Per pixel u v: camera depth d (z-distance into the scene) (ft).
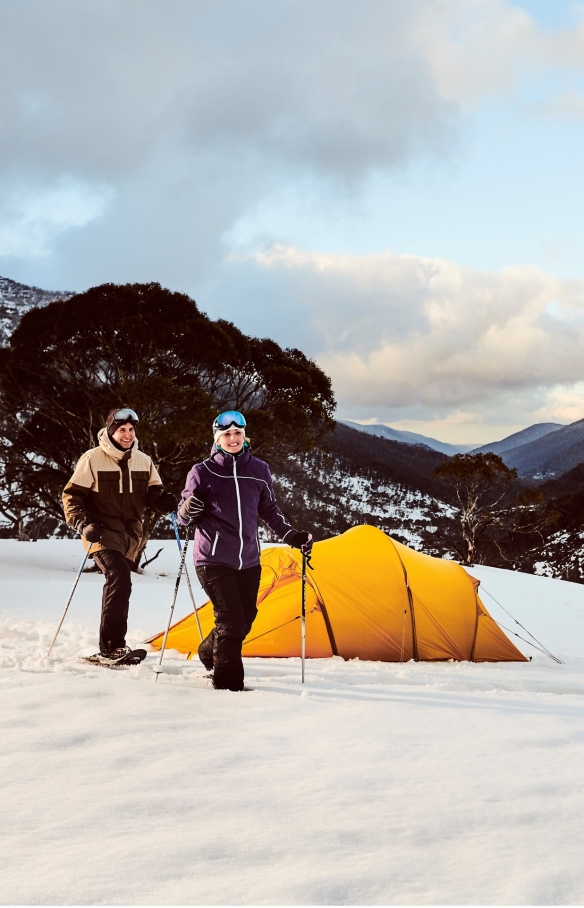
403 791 8.48
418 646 27.55
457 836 7.07
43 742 10.16
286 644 26.30
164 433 74.90
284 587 27.43
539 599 65.46
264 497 17.63
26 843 6.71
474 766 9.73
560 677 24.71
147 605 44.73
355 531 30.45
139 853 6.48
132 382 79.10
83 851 6.52
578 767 9.85
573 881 6.03
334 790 8.45
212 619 25.20
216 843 6.73
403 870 6.21
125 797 7.99
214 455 17.30
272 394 94.32
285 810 7.71
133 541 19.71
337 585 27.76
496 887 5.90
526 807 7.96
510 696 17.25
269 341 99.09
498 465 133.69
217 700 13.51
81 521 18.97
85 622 31.78
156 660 20.56
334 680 18.72
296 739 10.98
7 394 94.12
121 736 10.68
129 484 19.67
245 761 9.62
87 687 13.74
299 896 5.63
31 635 25.58
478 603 30.12
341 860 6.40
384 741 11.02
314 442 91.66
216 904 5.49
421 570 29.48
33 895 5.63
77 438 94.38
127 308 85.05
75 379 90.79
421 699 15.64
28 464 101.40
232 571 16.76
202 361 89.61
